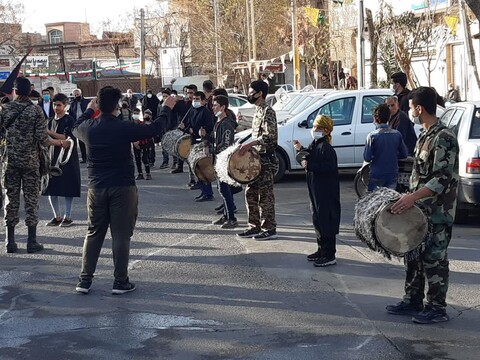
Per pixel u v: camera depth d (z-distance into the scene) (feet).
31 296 23.82
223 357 18.15
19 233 34.24
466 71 84.53
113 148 23.09
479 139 33.04
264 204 31.01
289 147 47.96
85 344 19.27
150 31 183.93
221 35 140.77
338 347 18.66
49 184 34.45
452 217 19.89
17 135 28.91
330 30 116.67
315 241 30.81
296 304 22.34
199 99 43.86
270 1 140.36
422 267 20.72
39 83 136.26
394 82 37.37
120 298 23.35
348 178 50.52
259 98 30.14
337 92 49.34
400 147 31.07
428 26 82.23
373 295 23.15
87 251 23.93
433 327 20.02
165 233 33.35
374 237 19.72
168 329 20.30
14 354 18.65
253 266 26.99
